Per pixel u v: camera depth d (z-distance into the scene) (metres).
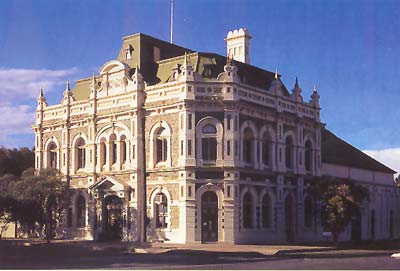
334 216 57.50
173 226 52.84
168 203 53.38
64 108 63.31
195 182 52.19
